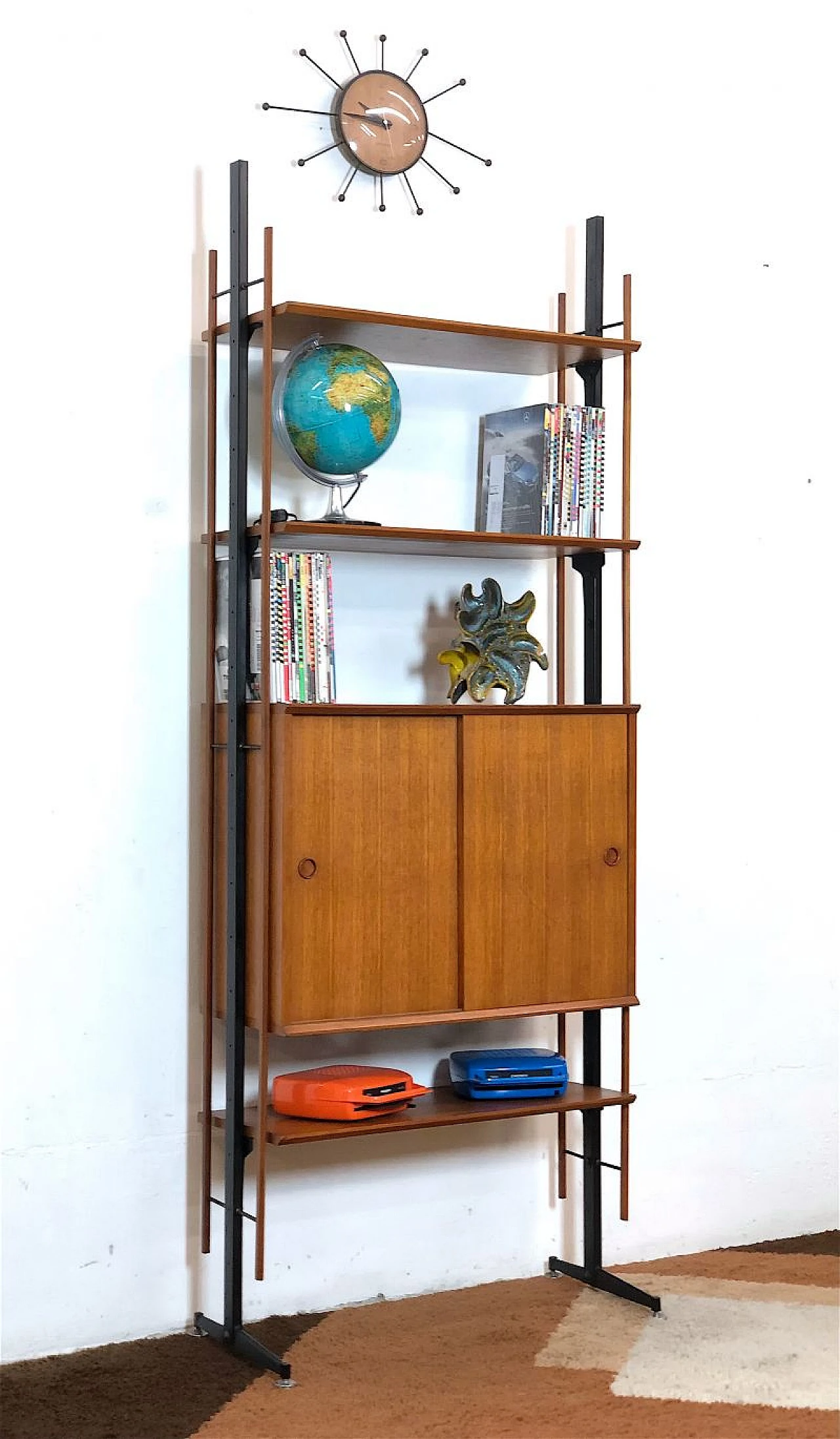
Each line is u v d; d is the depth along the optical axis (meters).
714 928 3.69
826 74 3.79
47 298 2.91
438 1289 3.30
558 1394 2.73
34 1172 2.90
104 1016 2.96
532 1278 3.40
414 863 2.93
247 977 2.94
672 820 3.63
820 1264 3.51
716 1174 3.69
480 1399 2.71
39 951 2.90
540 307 3.45
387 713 2.89
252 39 3.10
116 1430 2.57
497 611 3.19
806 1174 3.79
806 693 3.79
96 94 2.95
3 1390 2.73
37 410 2.90
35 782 2.90
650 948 3.61
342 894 2.86
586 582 3.33
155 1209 3.01
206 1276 3.06
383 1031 3.26
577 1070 3.51
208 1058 2.99
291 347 3.08
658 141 3.59
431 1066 3.31
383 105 3.22
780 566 3.76
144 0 2.99
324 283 3.19
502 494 3.24
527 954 3.05
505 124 3.40
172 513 3.03
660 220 3.60
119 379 2.97
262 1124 2.81
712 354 3.67
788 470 3.77
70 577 2.93
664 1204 3.62
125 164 2.98
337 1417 2.63
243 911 2.90
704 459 3.66
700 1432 2.58
